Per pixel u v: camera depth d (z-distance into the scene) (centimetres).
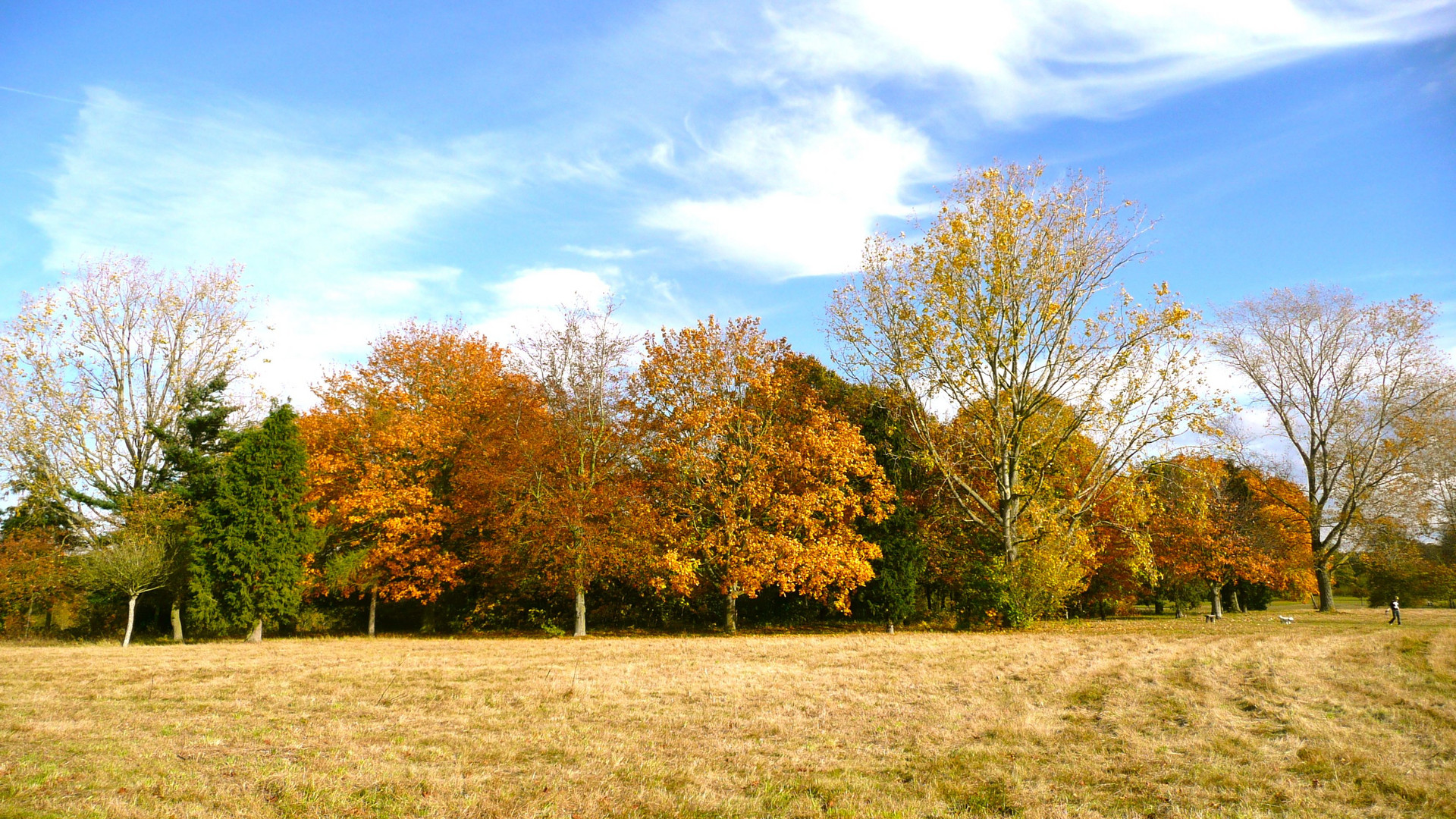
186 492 2888
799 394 3459
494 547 2961
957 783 837
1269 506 4188
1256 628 2600
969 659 1788
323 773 833
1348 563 4600
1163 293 2680
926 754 952
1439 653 1834
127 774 807
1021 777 858
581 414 2945
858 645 2120
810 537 2834
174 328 3278
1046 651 1931
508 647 2214
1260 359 4053
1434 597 4456
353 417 3069
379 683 1453
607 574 3091
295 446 2602
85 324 3123
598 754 945
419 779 816
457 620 3334
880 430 3366
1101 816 732
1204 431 2711
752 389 3056
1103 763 909
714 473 2891
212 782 789
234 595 2456
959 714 1183
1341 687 1386
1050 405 3014
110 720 1102
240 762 872
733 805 752
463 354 3528
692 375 2972
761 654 1942
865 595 3091
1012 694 1345
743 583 2902
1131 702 1259
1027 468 3027
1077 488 3116
